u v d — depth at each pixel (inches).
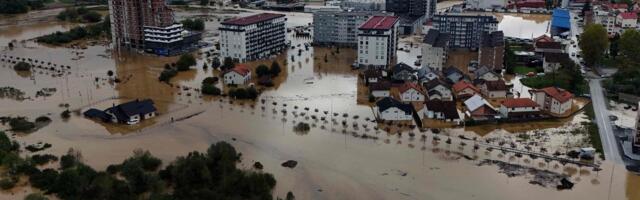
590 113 7564.0
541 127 7062.0
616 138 6599.4
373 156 6131.9
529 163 5930.1
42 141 6579.7
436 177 5600.4
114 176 5452.8
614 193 5241.1
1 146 6048.2
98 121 7317.9
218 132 6884.8
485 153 6210.6
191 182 5211.6
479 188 5359.3
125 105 7352.4
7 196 5108.3
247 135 6776.6
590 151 5984.3
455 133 6835.6
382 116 7303.2
